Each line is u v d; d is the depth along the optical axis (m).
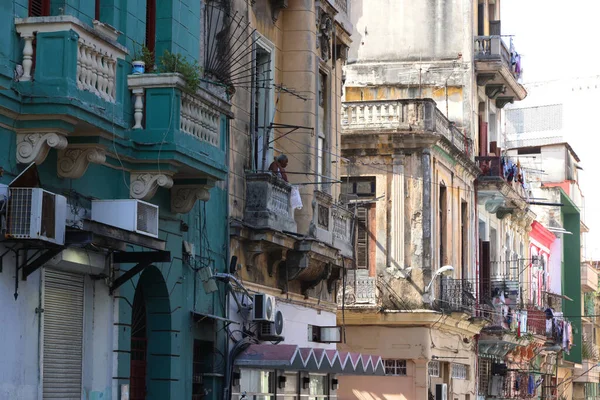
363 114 44.66
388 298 43.81
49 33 19.88
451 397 46.16
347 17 37.50
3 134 19.78
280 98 32.78
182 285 26.30
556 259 71.75
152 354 25.59
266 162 31.80
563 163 76.31
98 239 20.94
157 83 22.95
